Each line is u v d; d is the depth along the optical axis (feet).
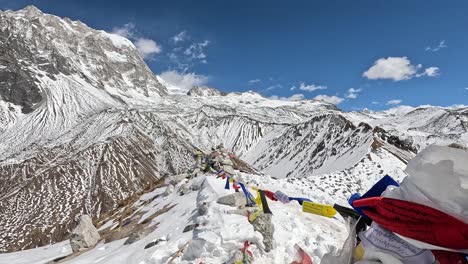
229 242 25.54
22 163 517.14
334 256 8.92
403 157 217.15
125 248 37.63
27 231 353.51
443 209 6.54
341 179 122.01
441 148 6.57
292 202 38.55
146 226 45.19
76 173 467.93
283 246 25.57
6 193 446.19
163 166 571.28
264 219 25.76
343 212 8.91
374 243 7.79
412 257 7.07
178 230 35.37
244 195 33.73
